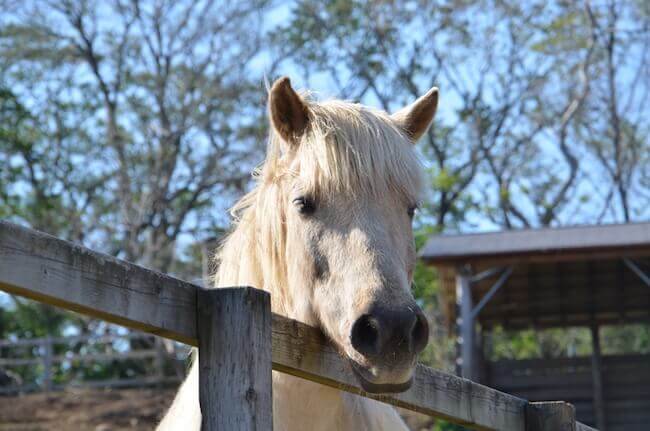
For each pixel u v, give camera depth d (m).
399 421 3.67
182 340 2.23
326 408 3.08
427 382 3.00
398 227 2.79
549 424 3.51
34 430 13.30
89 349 22.58
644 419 15.66
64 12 27.03
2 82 27.02
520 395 16.08
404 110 3.42
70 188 26.88
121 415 14.34
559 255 13.77
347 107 2.99
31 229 1.84
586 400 15.81
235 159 26.62
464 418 3.17
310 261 2.80
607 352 24.67
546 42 29.06
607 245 13.55
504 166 29.72
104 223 26.42
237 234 3.31
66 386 17.05
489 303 16.33
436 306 21.78
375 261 2.65
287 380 3.04
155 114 27.33
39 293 1.84
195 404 3.16
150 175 26.45
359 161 2.81
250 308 2.21
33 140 26.88
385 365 2.46
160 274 2.13
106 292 1.98
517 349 22.41
